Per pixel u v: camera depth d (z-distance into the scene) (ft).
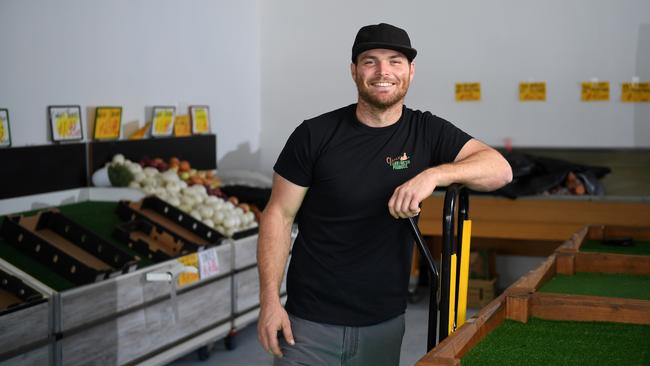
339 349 7.55
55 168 14.16
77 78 14.82
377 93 7.14
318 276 7.50
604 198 17.37
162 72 17.37
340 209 7.36
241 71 20.65
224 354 14.47
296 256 7.70
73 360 10.58
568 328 6.94
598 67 19.38
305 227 7.66
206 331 13.51
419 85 20.52
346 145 7.38
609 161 19.45
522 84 19.85
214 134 18.92
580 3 19.34
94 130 15.11
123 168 14.83
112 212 14.08
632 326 7.04
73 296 10.51
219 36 19.57
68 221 12.48
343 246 7.43
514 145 20.08
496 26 19.89
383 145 7.38
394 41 7.06
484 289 18.44
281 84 21.49
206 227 14.20
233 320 14.24
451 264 7.00
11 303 10.07
